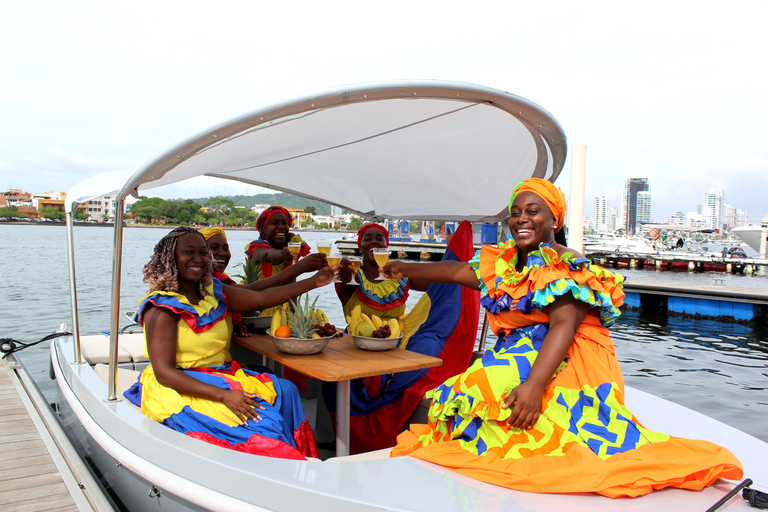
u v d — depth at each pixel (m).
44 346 7.88
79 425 3.08
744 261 29.05
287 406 2.44
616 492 1.56
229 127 1.82
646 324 13.68
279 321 2.87
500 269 2.05
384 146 2.71
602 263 35.78
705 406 6.84
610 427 1.77
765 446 2.07
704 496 1.59
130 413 2.32
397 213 4.37
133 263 21.69
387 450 2.32
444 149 2.72
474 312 3.29
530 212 1.95
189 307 2.30
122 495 2.52
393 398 3.07
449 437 2.01
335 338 3.10
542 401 1.81
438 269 2.60
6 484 3.13
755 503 1.53
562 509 1.51
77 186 3.42
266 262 3.62
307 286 2.74
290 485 1.65
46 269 19.27
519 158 2.70
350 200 4.18
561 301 1.86
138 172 2.05
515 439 1.79
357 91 1.77
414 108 2.03
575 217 9.27
